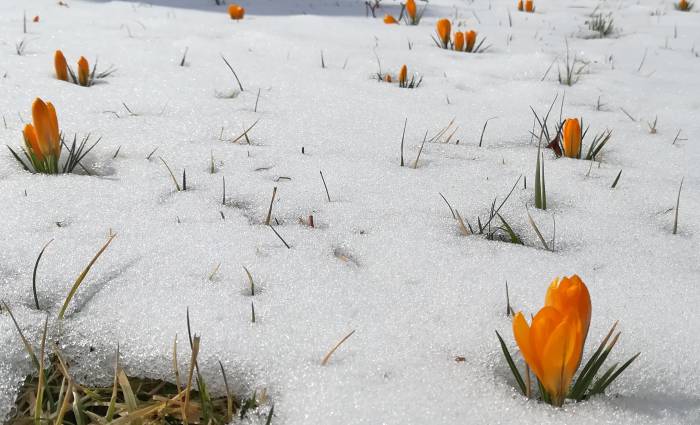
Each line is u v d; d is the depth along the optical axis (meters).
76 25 2.02
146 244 1.47
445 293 1.43
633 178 1.61
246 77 1.83
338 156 1.63
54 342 1.39
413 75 1.85
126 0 2.31
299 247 1.48
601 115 1.78
